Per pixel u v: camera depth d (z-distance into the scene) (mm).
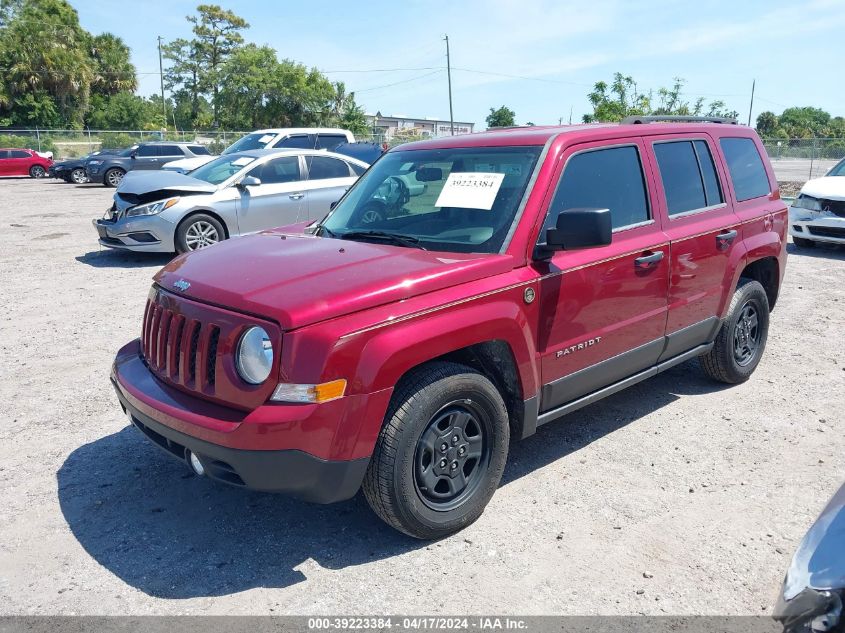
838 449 4492
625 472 4238
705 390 5555
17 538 3594
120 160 26656
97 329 7203
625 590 3160
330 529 3684
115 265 10648
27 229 14484
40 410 5191
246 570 3334
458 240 3838
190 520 3771
